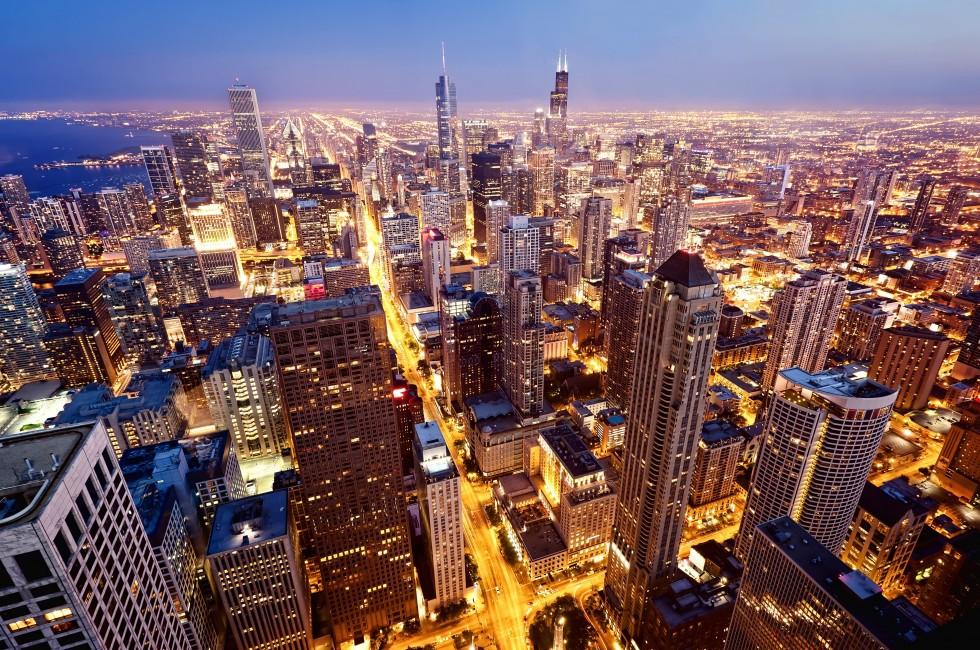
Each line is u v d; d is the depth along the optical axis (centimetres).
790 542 14150
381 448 18075
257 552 16338
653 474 17462
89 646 7394
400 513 19325
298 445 17062
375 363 16800
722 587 18438
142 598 8962
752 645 15350
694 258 15138
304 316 15850
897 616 11869
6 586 6625
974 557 18012
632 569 19412
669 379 16075
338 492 18188
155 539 16300
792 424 18288
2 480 7000
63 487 6950
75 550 7044
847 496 18475
